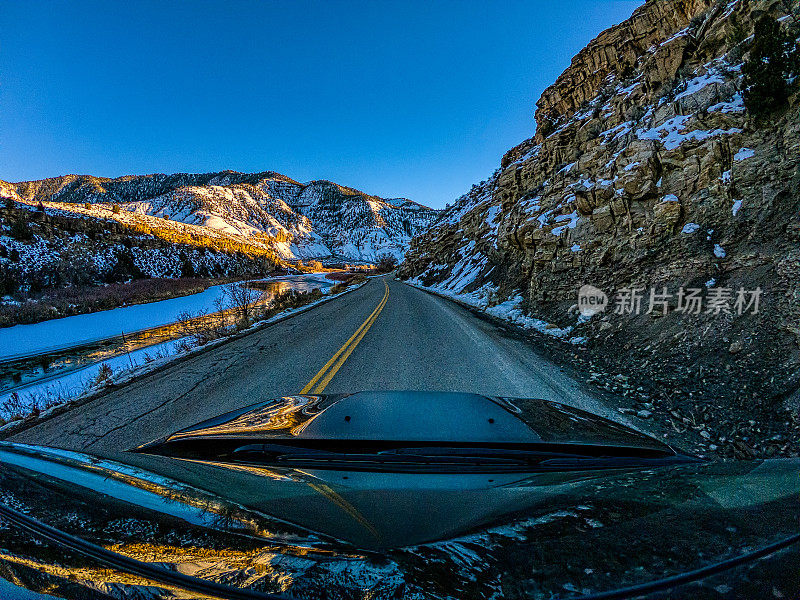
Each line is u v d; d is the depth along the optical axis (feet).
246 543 2.07
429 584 1.58
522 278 46.73
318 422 5.73
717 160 23.93
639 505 2.75
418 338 28.78
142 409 16.06
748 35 29.63
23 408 20.42
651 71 39.37
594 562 1.75
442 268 106.32
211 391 17.92
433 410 6.23
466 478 3.82
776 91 21.09
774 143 21.17
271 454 4.61
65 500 2.92
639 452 4.99
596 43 64.18
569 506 2.75
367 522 2.46
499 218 76.89
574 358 21.52
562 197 41.68
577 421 6.26
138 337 48.88
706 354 16.30
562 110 71.31
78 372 32.45
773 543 1.96
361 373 19.61
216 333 37.40
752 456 10.35
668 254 24.21
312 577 1.70
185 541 2.13
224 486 3.46
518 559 1.82
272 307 60.29
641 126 33.99
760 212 20.02
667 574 1.63
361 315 44.09
